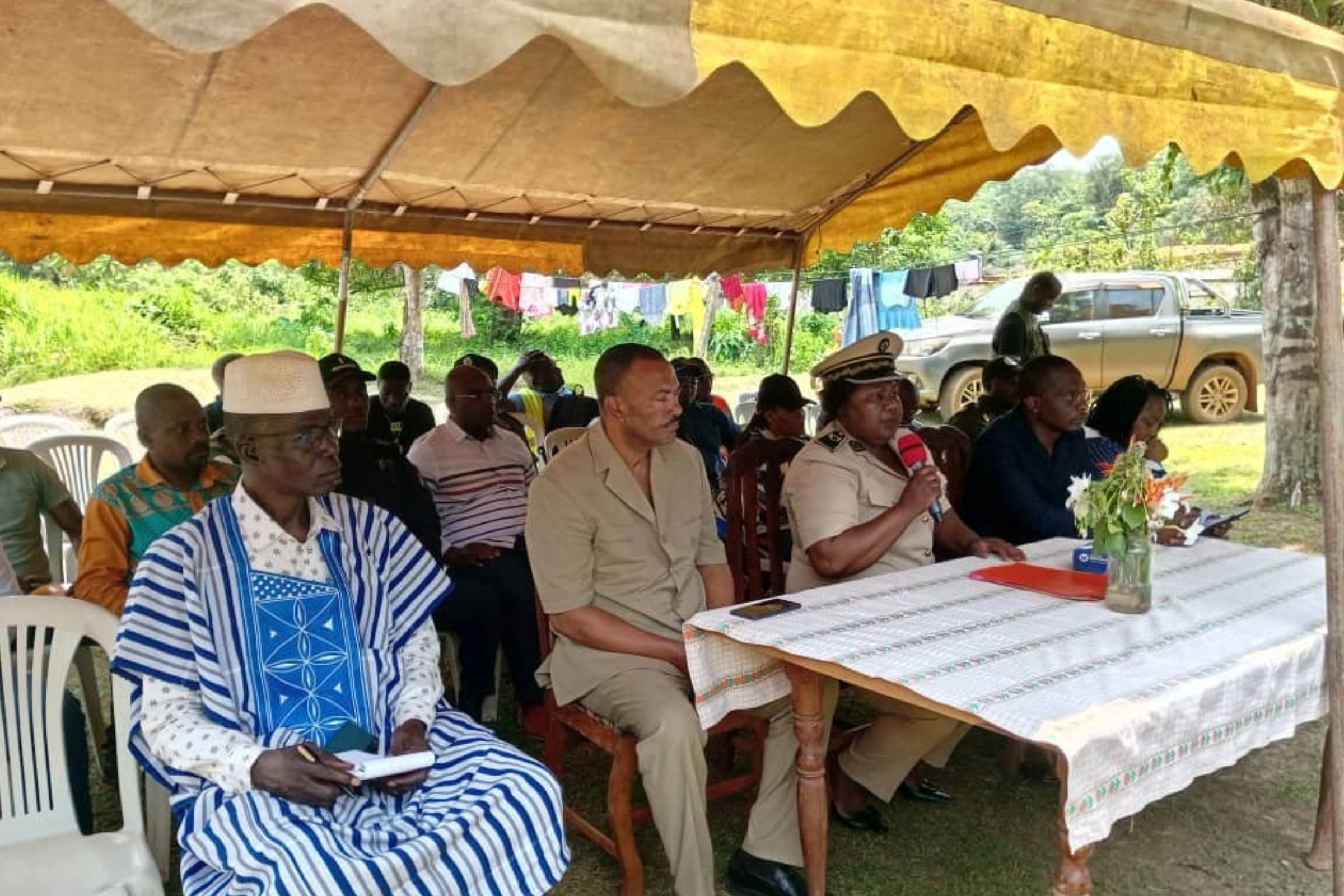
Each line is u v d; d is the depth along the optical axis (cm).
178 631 204
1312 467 758
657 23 167
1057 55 214
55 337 1509
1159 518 242
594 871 287
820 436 309
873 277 1075
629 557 276
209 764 194
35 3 262
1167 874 283
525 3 157
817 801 240
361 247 548
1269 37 253
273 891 173
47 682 219
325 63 323
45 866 199
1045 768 345
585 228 593
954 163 481
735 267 633
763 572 364
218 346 1717
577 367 1898
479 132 407
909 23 192
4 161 409
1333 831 241
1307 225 745
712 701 240
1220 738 203
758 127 426
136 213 474
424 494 405
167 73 322
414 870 183
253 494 218
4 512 341
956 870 287
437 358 1905
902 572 287
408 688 225
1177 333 1184
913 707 284
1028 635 225
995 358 616
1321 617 243
